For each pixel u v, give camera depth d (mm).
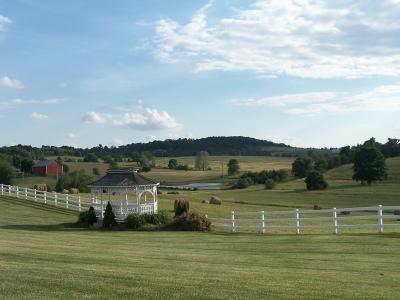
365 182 98625
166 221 31719
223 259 16766
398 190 84562
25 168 119625
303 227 25672
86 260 15586
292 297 10266
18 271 12844
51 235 26281
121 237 25875
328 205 65188
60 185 67062
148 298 10047
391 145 139500
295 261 16141
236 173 140250
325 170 122188
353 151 129000
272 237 24047
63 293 10430
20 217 37594
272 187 99750
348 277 12828
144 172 144875
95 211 34906
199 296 10234
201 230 29609
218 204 54500
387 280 12391
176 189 99812
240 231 29359
